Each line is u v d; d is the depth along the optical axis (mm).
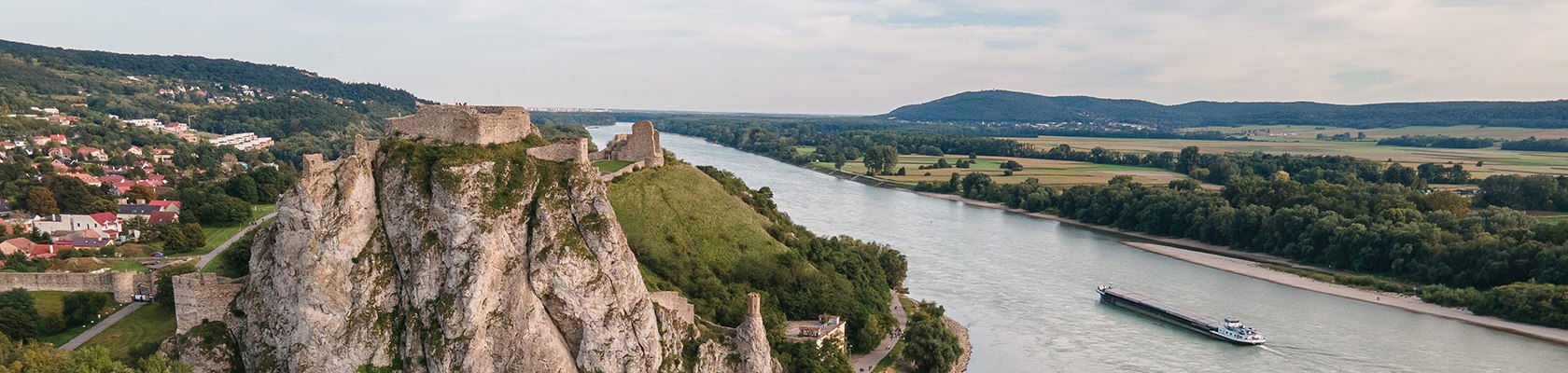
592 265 93500
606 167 152875
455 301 88125
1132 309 162625
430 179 91812
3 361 88750
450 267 89250
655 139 161000
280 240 88688
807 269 135500
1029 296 172375
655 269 123812
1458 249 183500
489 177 93375
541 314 91625
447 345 87125
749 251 135500
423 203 91312
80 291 108938
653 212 137875
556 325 93438
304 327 87125
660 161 161125
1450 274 183125
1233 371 129750
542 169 97688
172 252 159125
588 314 92688
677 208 140875
